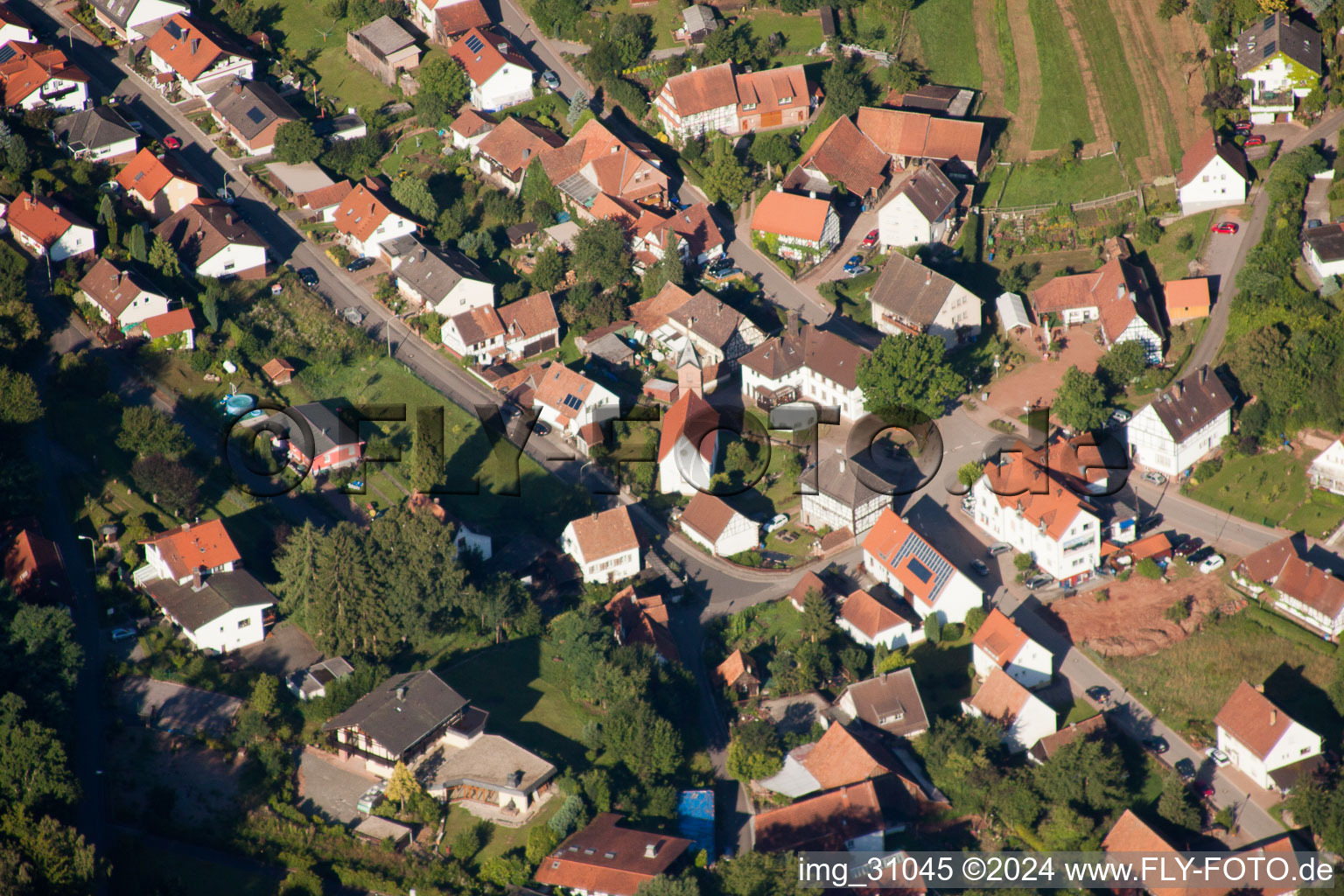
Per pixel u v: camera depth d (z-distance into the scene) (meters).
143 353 164.50
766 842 118.81
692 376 170.00
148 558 137.38
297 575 134.12
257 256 181.12
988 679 133.00
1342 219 172.12
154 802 113.00
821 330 172.12
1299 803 122.12
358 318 178.00
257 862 111.00
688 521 155.25
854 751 125.56
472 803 117.88
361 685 124.75
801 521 158.00
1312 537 147.88
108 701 123.19
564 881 109.62
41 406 145.62
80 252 175.00
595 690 127.88
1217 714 133.25
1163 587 145.25
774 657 140.00
